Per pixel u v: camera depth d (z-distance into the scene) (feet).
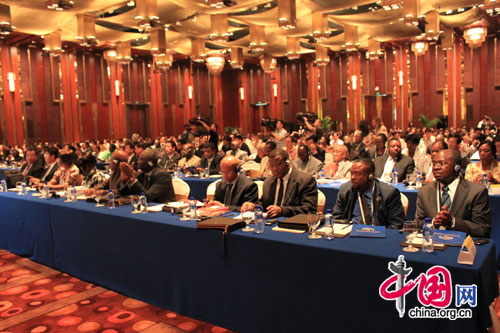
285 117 81.92
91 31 40.09
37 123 60.08
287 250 8.65
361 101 75.20
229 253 9.62
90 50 64.23
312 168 21.38
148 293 11.64
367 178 10.89
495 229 14.01
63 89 62.80
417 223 9.05
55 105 62.08
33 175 26.20
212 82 83.56
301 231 9.56
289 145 25.99
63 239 14.33
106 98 67.92
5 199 17.15
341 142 35.81
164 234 10.97
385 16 42.83
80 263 13.75
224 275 9.77
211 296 10.09
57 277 14.19
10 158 44.19
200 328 10.18
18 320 11.19
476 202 10.10
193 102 79.97
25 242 16.25
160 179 15.93
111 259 12.61
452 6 38.93
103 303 11.96
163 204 14.07
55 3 30.83
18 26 40.22
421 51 60.44
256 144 47.88
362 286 7.74
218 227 9.85
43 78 60.75
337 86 77.41
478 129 37.70
